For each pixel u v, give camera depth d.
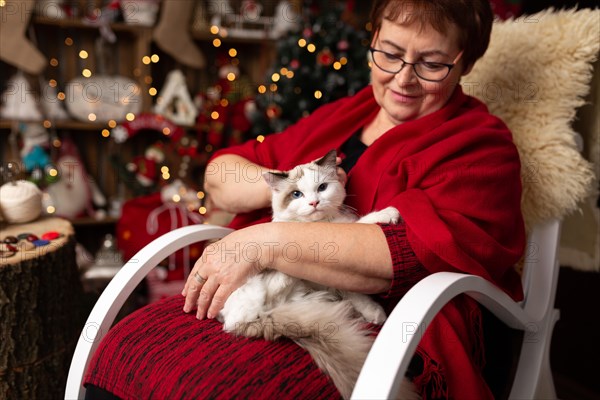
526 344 1.22
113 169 2.92
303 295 1.04
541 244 1.28
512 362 1.20
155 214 2.44
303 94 2.47
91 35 2.79
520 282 1.21
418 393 0.92
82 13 2.72
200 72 3.09
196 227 1.23
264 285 0.99
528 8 2.43
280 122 2.52
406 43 1.12
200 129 2.89
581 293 2.03
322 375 0.86
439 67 1.14
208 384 0.84
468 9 1.12
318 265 0.96
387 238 0.97
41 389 1.42
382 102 1.24
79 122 2.61
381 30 1.17
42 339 1.40
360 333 0.93
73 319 1.54
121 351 0.97
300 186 1.09
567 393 1.86
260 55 3.14
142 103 2.72
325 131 1.30
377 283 0.99
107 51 2.83
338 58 2.49
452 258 0.95
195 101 2.90
